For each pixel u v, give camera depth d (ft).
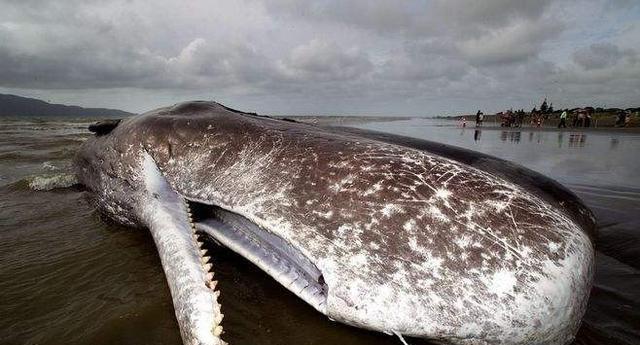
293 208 8.94
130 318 9.36
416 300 7.51
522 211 7.79
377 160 8.91
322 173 9.09
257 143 10.62
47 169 29.86
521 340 7.36
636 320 9.76
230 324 9.03
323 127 14.90
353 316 7.87
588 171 29.30
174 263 8.87
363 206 8.30
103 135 15.64
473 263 7.41
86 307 9.93
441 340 7.64
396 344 8.45
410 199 8.11
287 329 8.89
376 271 7.80
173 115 12.87
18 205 18.76
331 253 8.19
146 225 12.81
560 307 7.27
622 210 18.35
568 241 7.59
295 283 8.96
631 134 77.05
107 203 14.57
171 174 11.66
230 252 11.99
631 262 13.12
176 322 9.23
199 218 11.51
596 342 8.80
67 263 12.32
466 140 60.23
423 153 9.29
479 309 7.26
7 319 9.51
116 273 11.64
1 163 32.73
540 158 36.78
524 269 7.26
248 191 9.80
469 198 7.94
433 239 7.68
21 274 11.64
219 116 12.14
